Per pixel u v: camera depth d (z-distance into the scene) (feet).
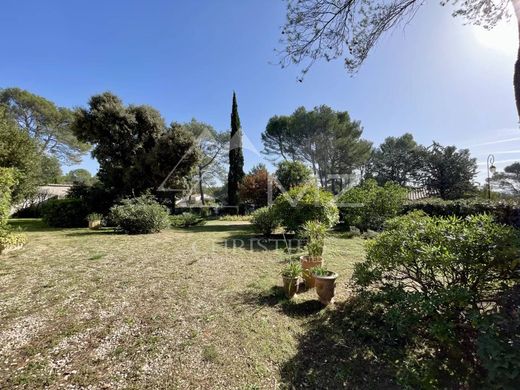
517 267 5.29
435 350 6.00
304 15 10.21
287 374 5.76
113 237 23.76
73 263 14.34
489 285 5.69
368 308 8.29
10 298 9.48
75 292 10.14
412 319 5.67
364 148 59.77
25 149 30.58
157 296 9.89
